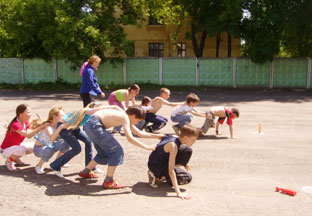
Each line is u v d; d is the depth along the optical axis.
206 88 19.09
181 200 3.59
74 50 17.08
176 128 6.71
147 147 3.85
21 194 3.72
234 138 6.62
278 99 13.70
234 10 16.75
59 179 4.24
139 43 24.73
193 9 19.42
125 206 3.42
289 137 6.69
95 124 3.81
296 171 4.58
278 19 16.62
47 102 12.53
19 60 20.27
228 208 3.38
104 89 18.78
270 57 17.88
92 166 4.21
